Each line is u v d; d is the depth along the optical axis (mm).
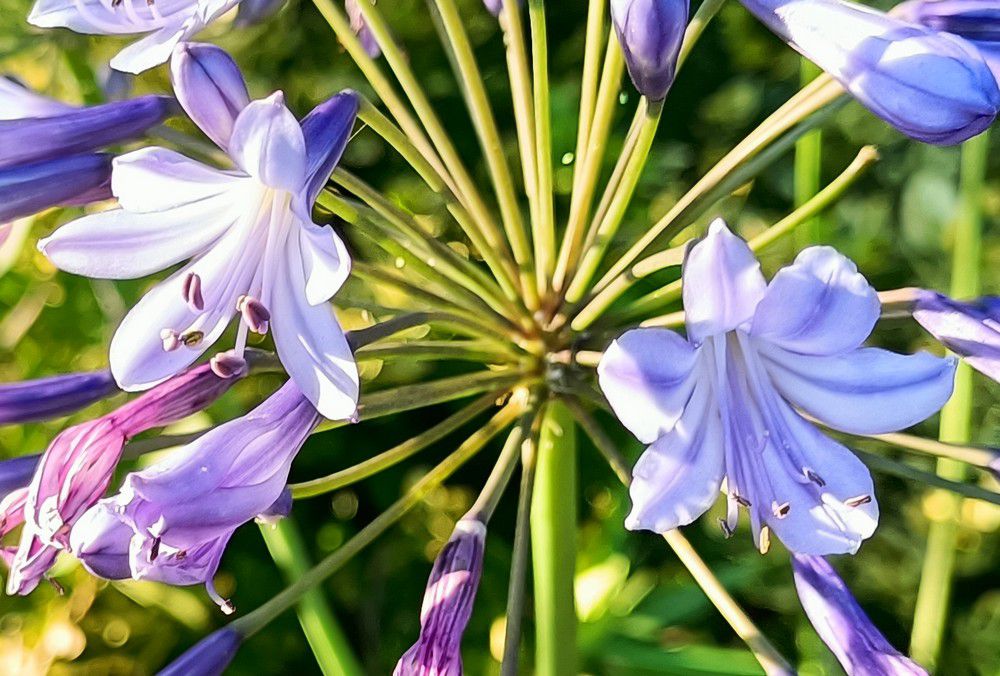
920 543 547
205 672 358
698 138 566
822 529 357
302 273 354
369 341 363
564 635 402
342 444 542
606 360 339
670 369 343
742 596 545
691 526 539
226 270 361
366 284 516
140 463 488
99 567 345
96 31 372
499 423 389
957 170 537
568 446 397
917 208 543
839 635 365
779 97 562
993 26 359
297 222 358
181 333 355
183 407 364
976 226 424
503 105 549
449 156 390
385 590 545
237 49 537
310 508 547
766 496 359
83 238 350
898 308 370
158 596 523
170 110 364
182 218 359
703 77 568
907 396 353
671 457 347
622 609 492
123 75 452
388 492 544
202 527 341
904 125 348
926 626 434
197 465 343
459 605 362
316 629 414
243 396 524
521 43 395
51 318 520
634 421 339
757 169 383
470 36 547
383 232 379
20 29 494
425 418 548
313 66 545
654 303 393
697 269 339
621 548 493
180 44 339
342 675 412
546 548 400
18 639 519
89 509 348
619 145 537
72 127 357
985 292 541
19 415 364
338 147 352
